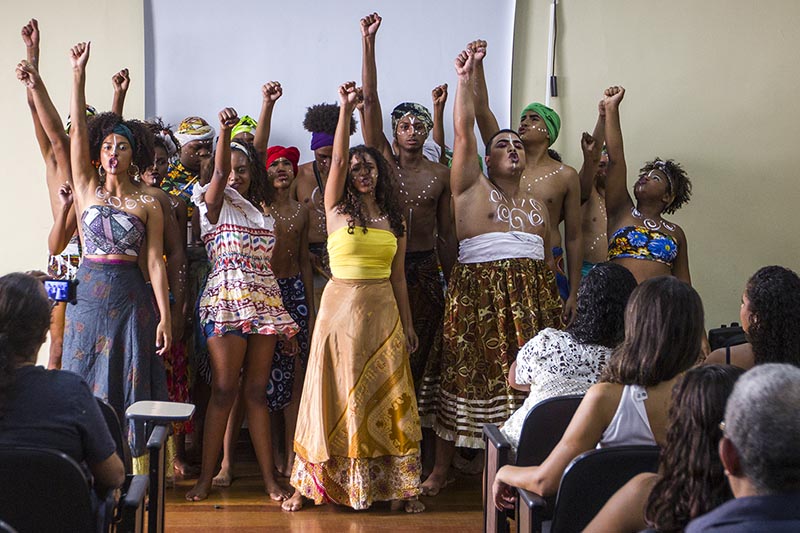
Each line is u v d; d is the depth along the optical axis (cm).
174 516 392
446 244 477
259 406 424
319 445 388
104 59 539
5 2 534
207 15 539
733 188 565
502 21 548
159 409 288
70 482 208
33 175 538
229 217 420
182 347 450
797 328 268
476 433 420
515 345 424
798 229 567
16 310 226
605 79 559
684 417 174
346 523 388
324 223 498
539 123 489
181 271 423
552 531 221
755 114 564
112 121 400
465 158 432
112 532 248
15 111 536
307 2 543
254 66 542
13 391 222
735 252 567
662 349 226
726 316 568
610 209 484
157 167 462
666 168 481
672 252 470
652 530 173
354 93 387
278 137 545
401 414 394
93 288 380
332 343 395
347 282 398
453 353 428
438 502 421
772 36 564
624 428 229
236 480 450
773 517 142
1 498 208
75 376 233
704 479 169
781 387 147
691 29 561
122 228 383
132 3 540
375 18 441
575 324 298
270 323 417
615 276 293
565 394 286
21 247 538
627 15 558
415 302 466
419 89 547
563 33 557
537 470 239
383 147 464
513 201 439
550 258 459
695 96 562
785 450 142
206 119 541
